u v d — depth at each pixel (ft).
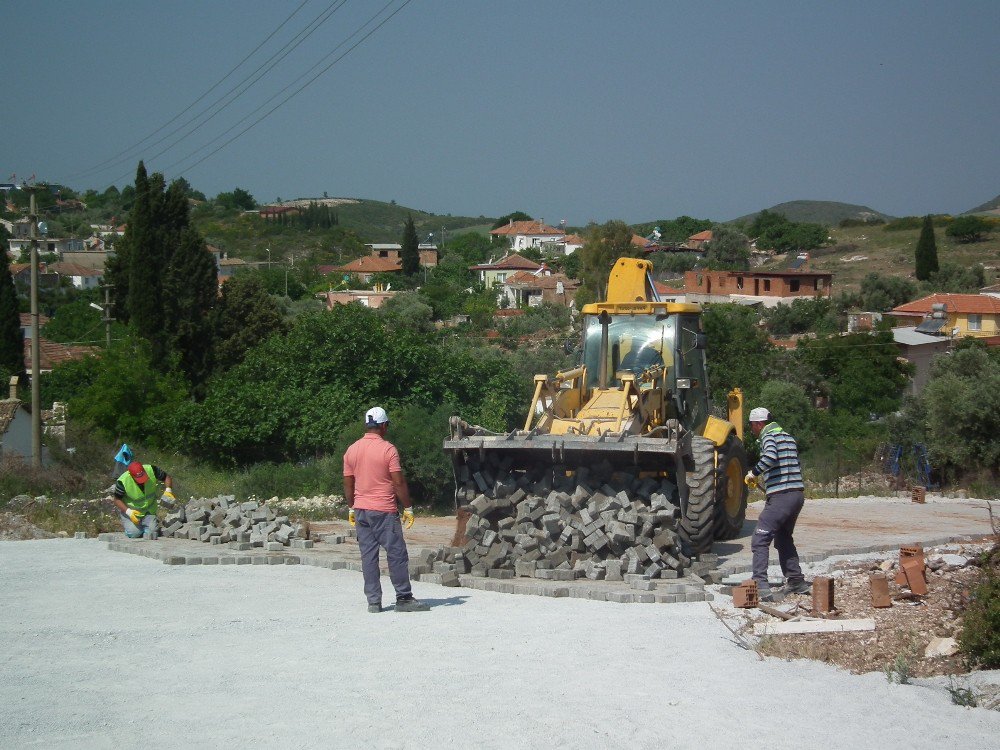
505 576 38.32
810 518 62.80
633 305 50.90
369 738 19.47
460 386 96.48
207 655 26.09
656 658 26.02
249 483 82.17
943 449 93.35
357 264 386.73
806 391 141.79
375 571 32.37
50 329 191.42
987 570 28.35
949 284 265.54
